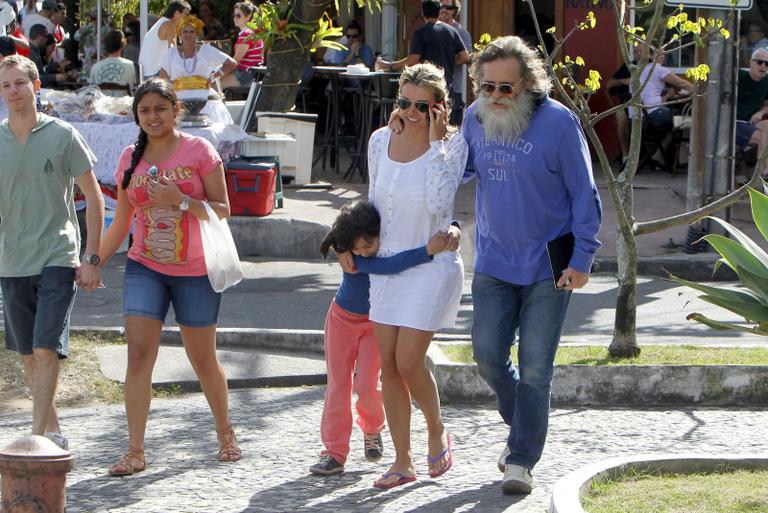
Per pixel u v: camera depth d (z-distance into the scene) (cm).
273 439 1817
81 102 3409
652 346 2241
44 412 1650
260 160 3544
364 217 1530
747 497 1414
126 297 1653
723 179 3266
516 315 1559
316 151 5266
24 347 1719
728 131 3247
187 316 1666
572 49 4972
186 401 2050
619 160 4888
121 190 1666
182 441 1803
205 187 1662
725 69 3219
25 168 1638
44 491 1173
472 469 1656
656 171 4631
